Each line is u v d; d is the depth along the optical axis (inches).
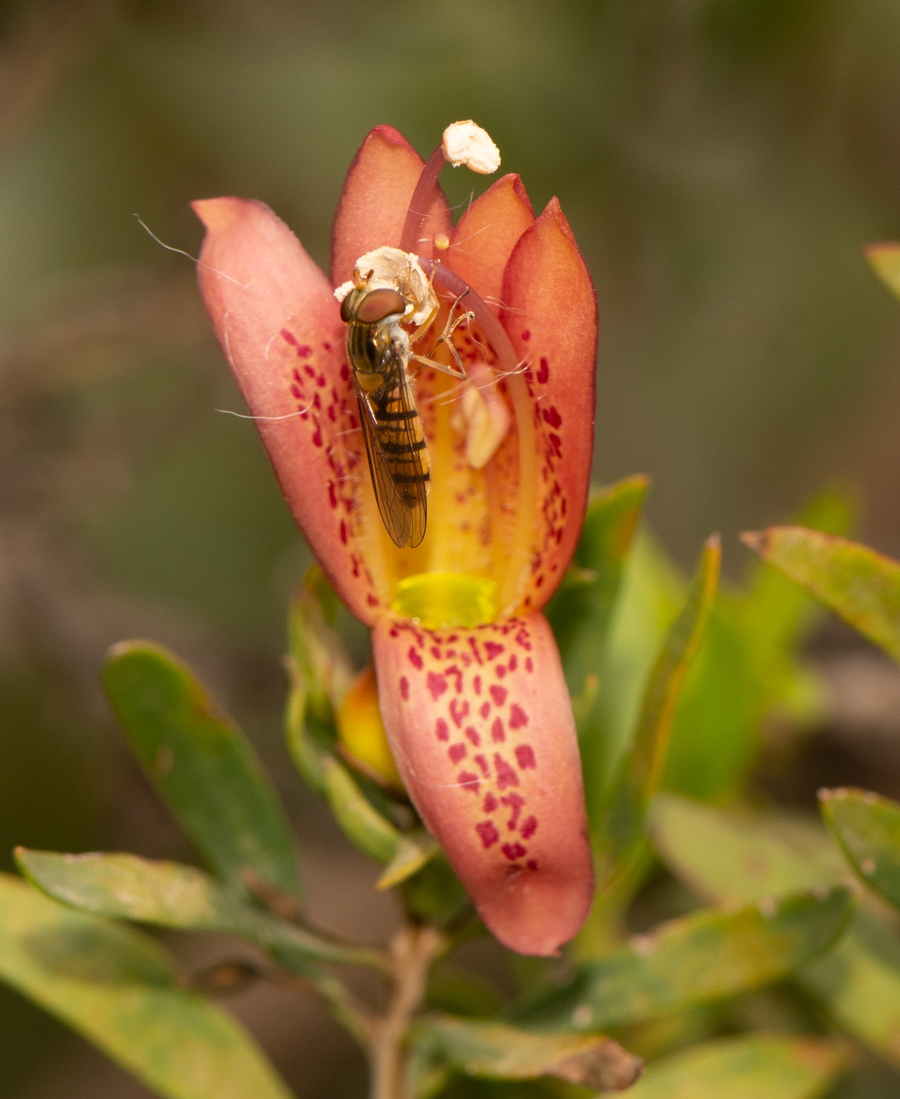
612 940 8.0
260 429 6.9
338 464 7.0
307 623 7.1
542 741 6.8
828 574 7.1
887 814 7.0
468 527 7.2
